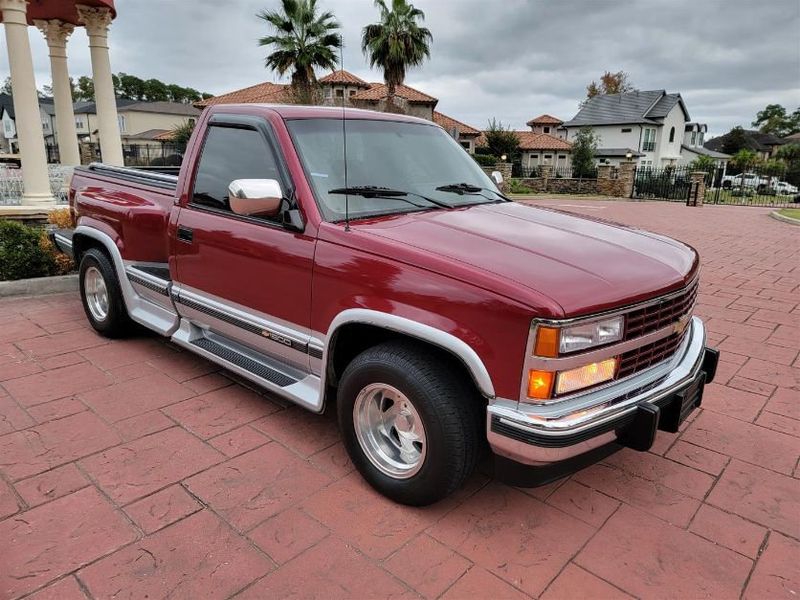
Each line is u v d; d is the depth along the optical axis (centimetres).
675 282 276
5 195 1103
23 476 304
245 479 306
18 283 630
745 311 635
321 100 2375
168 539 260
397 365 266
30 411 373
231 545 257
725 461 338
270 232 325
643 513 288
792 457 343
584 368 244
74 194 539
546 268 253
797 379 452
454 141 440
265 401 394
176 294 403
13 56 920
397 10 2588
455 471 262
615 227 346
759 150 7488
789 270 870
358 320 278
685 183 2977
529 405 238
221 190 366
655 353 281
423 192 356
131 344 493
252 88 3769
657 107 5294
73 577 237
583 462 257
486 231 299
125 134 6359
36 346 484
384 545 260
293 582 237
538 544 264
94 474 307
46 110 6438
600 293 242
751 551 263
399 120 402
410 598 231
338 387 300
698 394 310
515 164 4316
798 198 3016
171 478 305
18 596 226
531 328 229
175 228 392
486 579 242
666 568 251
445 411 255
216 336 402
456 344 245
